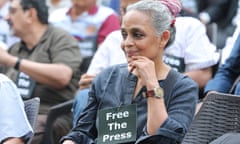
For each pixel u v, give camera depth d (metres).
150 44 6.26
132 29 6.25
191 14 9.39
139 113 6.36
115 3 11.81
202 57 7.98
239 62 7.53
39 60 9.30
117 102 6.46
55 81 9.15
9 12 9.43
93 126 6.64
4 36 11.31
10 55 9.17
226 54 8.00
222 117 6.21
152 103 6.15
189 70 8.03
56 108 8.58
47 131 8.57
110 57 8.23
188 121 6.22
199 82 8.01
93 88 6.66
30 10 9.34
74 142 6.57
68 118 8.64
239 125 6.15
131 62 6.28
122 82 6.52
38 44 9.37
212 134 6.20
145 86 6.36
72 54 9.30
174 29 6.46
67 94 9.26
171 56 7.98
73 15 10.43
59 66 9.17
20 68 9.10
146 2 6.30
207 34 9.08
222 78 7.57
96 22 10.30
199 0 13.12
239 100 6.16
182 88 6.33
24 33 9.36
